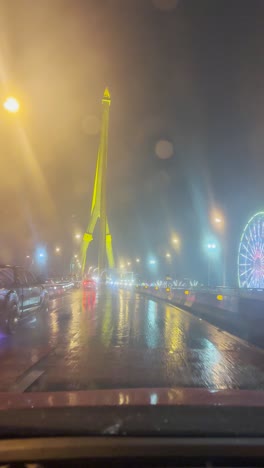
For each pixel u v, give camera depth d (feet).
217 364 29.89
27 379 24.91
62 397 14.51
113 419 11.63
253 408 12.69
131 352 34.40
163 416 11.91
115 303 96.48
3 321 41.96
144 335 44.39
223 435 10.62
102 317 62.69
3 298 41.60
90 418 11.75
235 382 24.41
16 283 47.03
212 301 67.15
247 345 39.06
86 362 30.19
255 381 24.67
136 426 11.00
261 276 205.67
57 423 11.26
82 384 23.66
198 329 50.57
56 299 107.65
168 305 94.17
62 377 25.40
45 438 10.50
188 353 34.24
